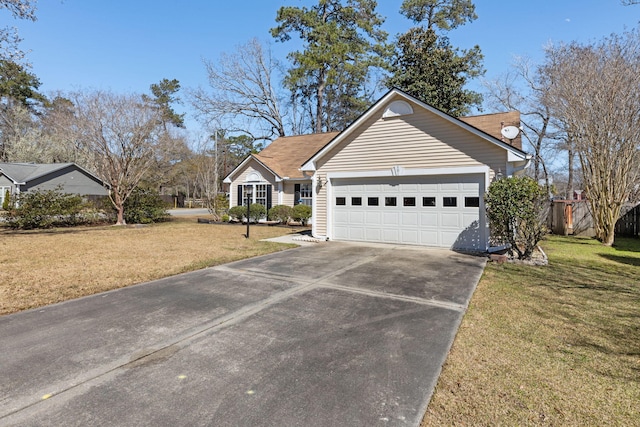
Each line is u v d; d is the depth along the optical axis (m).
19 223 14.34
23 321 3.94
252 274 6.36
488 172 8.83
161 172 27.89
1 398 2.43
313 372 2.83
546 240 11.77
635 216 12.48
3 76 32.03
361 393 2.53
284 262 7.50
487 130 10.76
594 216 11.89
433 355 3.15
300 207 15.93
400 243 10.09
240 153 38.28
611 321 4.03
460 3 24.02
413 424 2.19
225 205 20.52
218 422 2.19
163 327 3.79
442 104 21.97
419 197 9.81
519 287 5.54
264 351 3.21
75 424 2.16
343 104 28.39
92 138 15.34
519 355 3.16
